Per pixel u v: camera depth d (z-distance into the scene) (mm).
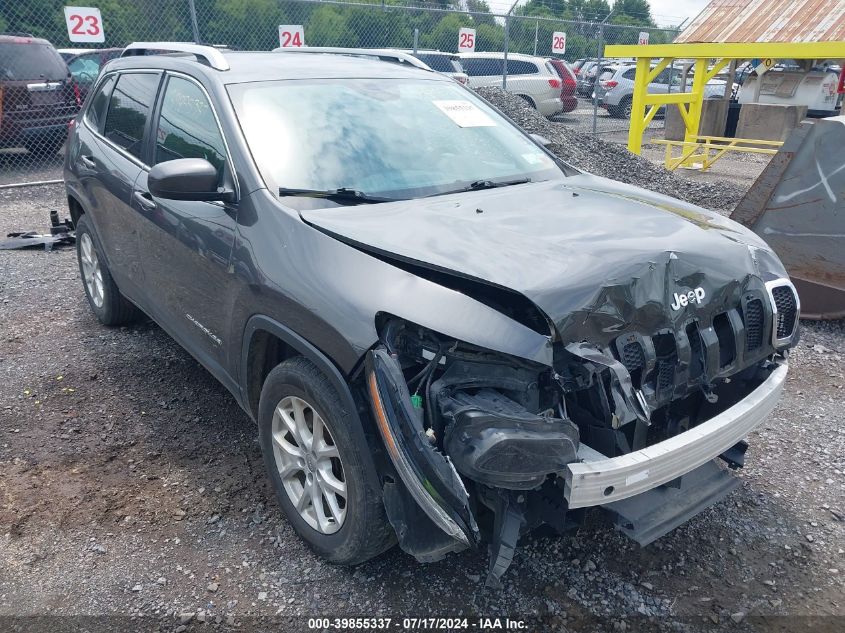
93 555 2930
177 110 3779
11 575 2818
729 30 13023
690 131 13500
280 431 2986
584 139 11703
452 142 3705
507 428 2135
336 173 3205
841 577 2883
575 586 2803
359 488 2516
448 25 16375
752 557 2986
